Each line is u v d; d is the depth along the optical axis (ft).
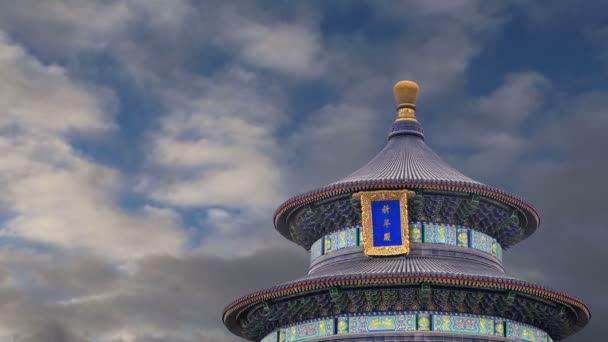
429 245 278.87
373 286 259.39
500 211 289.94
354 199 279.90
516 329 269.23
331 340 262.67
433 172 288.30
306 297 269.44
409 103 316.60
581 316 285.64
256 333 299.58
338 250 288.10
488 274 263.08
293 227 307.99
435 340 256.52
